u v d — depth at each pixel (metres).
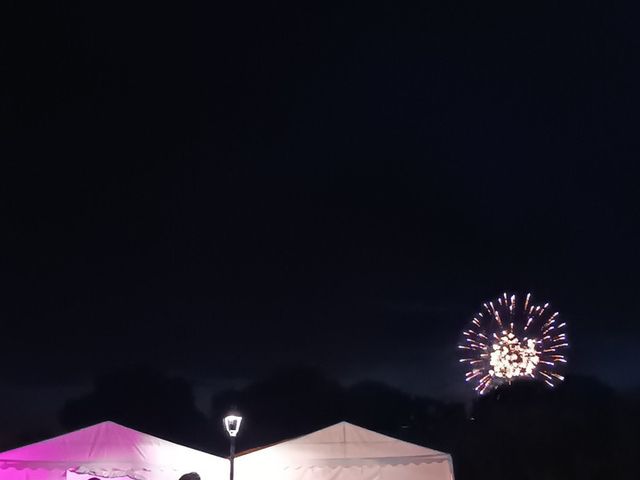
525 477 38.69
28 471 17.89
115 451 18.31
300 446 19.36
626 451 37.72
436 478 19.48
